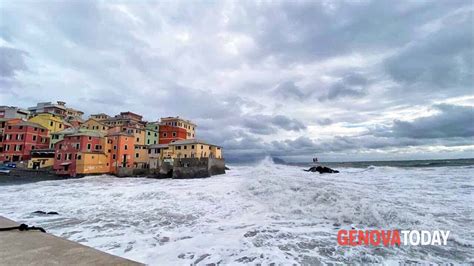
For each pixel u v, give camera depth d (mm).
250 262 6691
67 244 3043
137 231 10203
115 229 10562
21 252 2727
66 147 40375
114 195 20500
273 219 11281
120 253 7613
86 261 2467
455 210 11000
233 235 9172
